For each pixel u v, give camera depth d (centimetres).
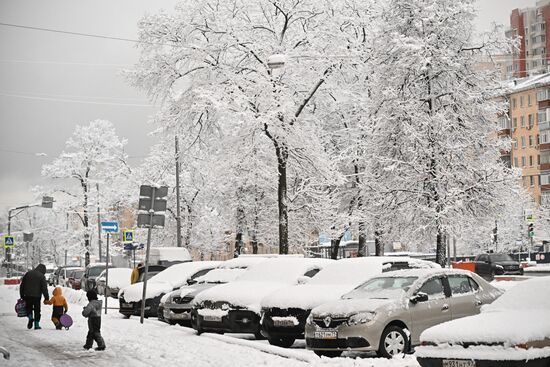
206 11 3650
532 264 6494
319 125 3991
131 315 2862
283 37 3722
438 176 3525
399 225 3672
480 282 1584
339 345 1448
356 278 1786
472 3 3669
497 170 3516
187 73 3650
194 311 2033
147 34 3669
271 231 4662
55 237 8594
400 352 1440
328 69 3678
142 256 8106
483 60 3722
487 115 3616
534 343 1057
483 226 3606
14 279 6147
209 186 5434
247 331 1877
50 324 2420
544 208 8400
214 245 5859
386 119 3644
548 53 13600
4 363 1448
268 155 3694
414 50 3503
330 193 4350
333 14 3719
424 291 1503
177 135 3794
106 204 6950
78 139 7194
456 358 1103
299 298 1700
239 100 3372
